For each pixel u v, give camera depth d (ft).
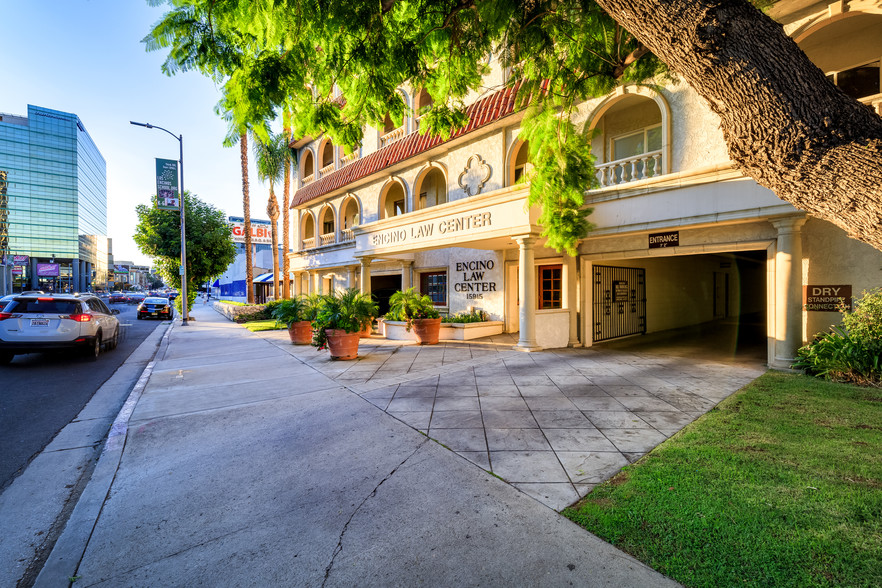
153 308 85.71
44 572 7.88
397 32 16.11
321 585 7.32
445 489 10.59
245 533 9.04
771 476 10.51
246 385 22.82
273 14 11.98
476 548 8.14
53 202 328.49
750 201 23.16
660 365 26.08
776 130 6.82
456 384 21.72
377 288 62.23
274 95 12.70
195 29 11.61
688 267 52.24
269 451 13.60
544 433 14.34
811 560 7.31
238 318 69.46
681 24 6.88
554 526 8.75
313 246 71.97
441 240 36.63
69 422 17.88
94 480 11.80
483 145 40.65
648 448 12.91
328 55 14.65
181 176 70.03
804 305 23.88
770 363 24.54
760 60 6.58
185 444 14.43
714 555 7.55
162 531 9.20
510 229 31.14
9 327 29.40
